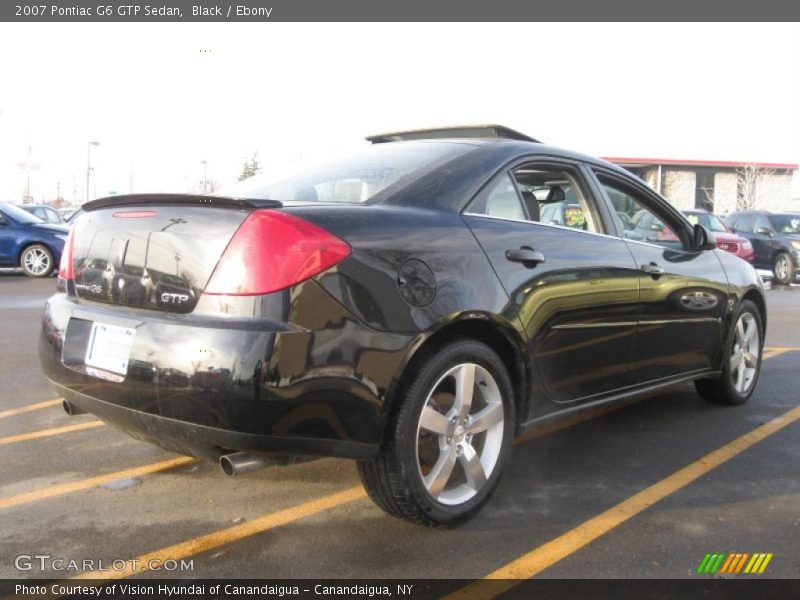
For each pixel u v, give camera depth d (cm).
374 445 274
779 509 334
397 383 276
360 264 272
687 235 464
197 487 351
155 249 284
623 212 420
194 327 262
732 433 447
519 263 327
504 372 322
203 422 259
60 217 1873
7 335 733
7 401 495
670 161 3981
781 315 1038
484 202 332
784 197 4116
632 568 279
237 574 271
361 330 268
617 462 394
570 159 390
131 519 315
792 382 588
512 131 406
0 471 368
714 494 351
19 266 1405
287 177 369
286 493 345
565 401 359
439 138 425
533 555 288
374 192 315
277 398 253
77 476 363
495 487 324
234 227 269
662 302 413
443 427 298
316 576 270
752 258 1481
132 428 285
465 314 297
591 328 365
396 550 290
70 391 303
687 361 449
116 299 297
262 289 259
